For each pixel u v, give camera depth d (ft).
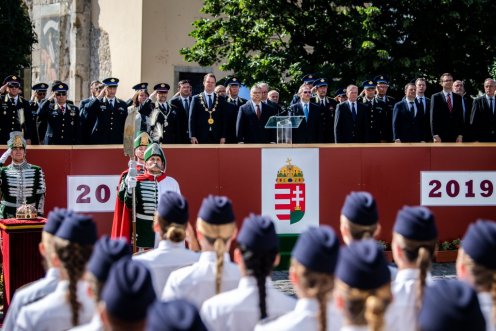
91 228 18.74
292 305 19.13
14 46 102.01
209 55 87.15
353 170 47.21
